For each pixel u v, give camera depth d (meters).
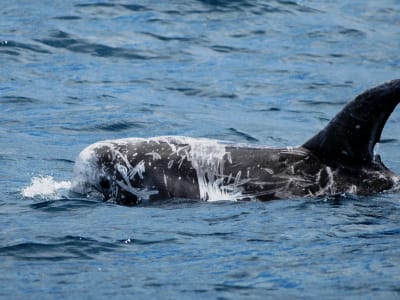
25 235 39.56
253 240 38.50
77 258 36.97
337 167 44.47
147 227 40.72
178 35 86.94
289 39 88.06
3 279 34.62
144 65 79.50
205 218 41.81
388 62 82.56
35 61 78.69
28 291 33.38
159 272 35.28
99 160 46.59
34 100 69.50
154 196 45.34
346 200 42.84
